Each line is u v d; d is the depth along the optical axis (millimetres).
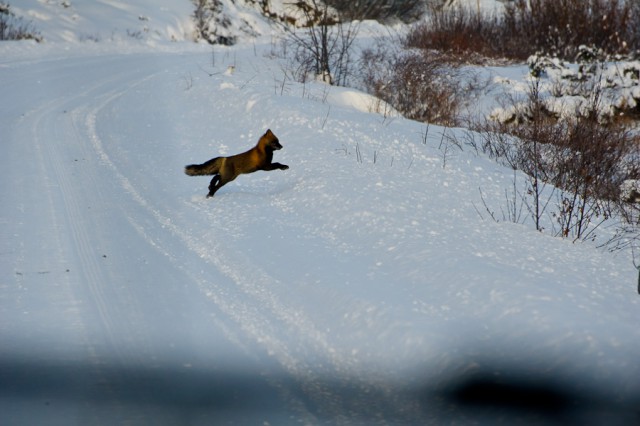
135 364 18188
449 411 15992
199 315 21578
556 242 28656
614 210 37312
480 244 27156
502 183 38594
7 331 19891
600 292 22328
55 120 56344
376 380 17703
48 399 16125
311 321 21078
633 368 16844
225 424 15211
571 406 15836
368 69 79375
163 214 32812
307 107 52625
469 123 58438
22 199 34594
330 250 26875
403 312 20516
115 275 24938
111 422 15156
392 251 26266
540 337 18547
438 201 33656
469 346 18500
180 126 54188
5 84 71938
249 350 19281
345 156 41250
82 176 39906
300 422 15445
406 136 47188
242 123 52438
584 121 53406
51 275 24766
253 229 29828
